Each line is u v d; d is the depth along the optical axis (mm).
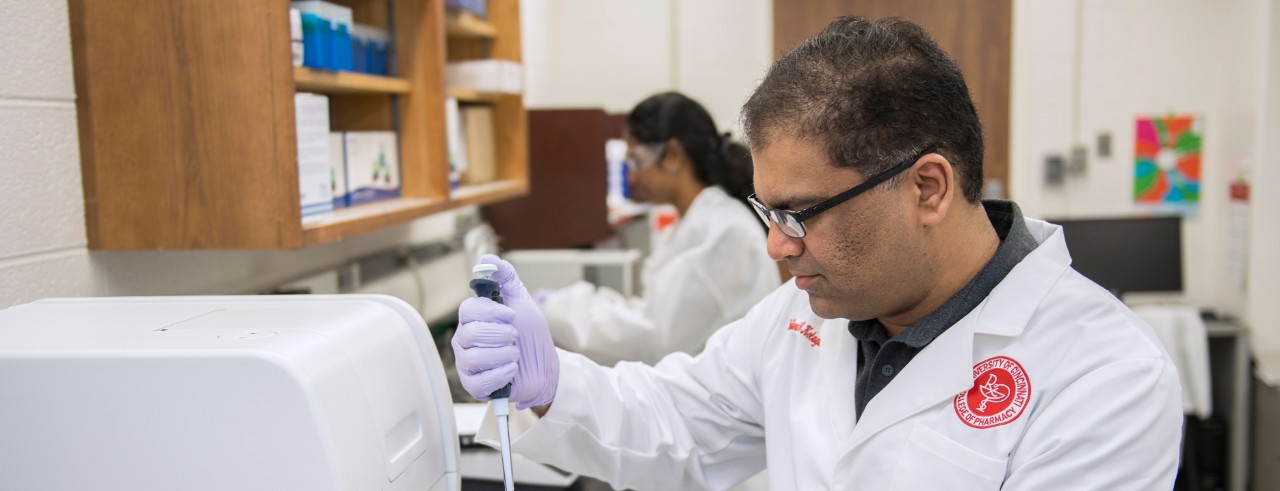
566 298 2139
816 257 883
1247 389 3066
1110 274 3322
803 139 838
